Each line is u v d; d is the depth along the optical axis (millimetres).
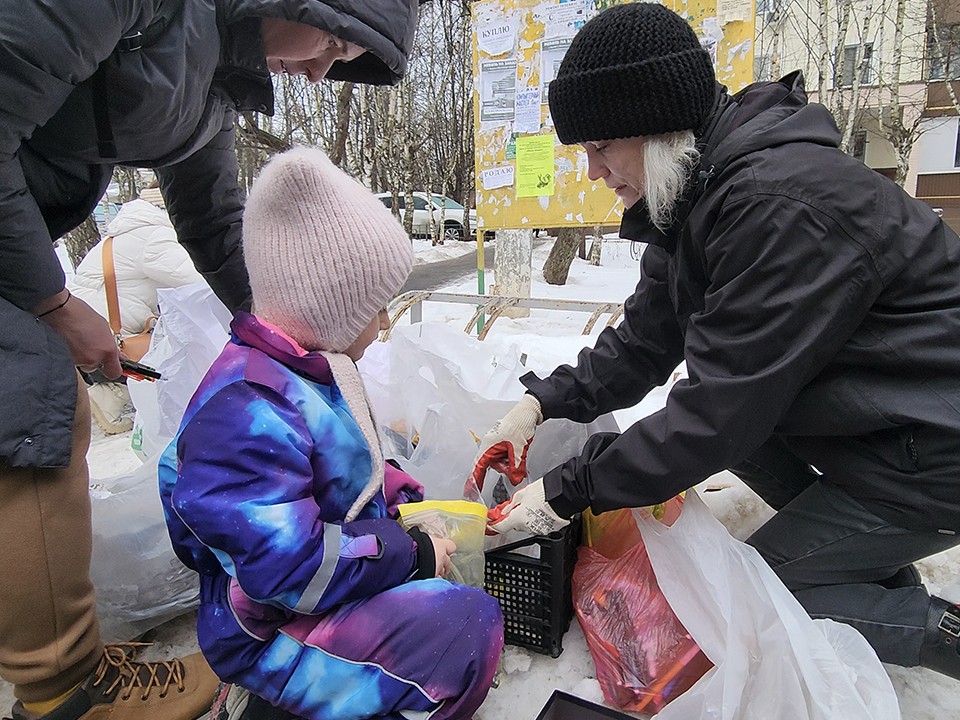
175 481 1088
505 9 3828
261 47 1303
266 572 951
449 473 1587
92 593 1241
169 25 1127
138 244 2938
